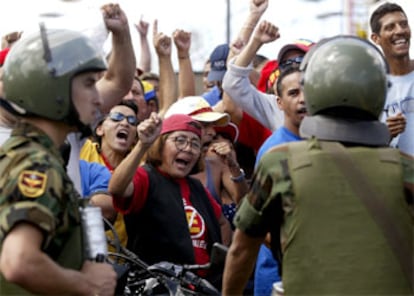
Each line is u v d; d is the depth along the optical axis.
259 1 6.26
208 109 5.66
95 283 3.17
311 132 3.23
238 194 5.30
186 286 4.21
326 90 3.21
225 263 3.56
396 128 4.89
